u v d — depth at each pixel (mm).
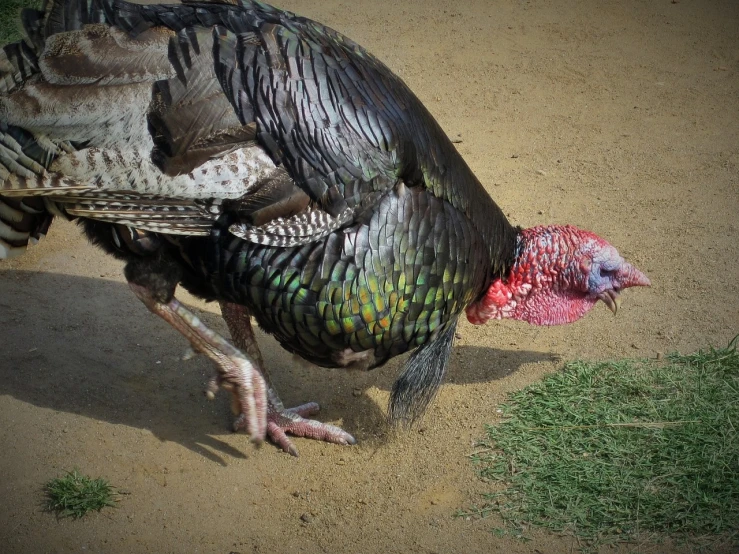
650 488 1715
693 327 1959
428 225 1658
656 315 1985
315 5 3131
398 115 1657
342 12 3078
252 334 1805
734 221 2176
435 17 3049
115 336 1952
